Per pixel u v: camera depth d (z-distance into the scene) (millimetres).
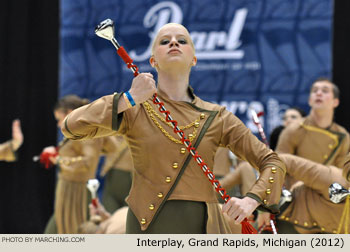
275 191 5320
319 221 7473
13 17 15453
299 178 7344
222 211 5156
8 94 15570
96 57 14656
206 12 14320
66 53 14750
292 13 14102
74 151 10797
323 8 14008
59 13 15352
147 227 5152
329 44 13984
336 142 9461
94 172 10820
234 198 5125
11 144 12055
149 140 5234
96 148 10742
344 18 14195
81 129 5133
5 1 15453
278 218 7707
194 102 5570
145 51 14445
